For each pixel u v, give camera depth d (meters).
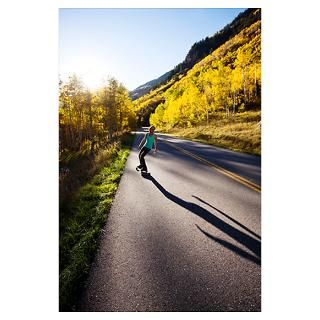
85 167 8.88
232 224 3.97
